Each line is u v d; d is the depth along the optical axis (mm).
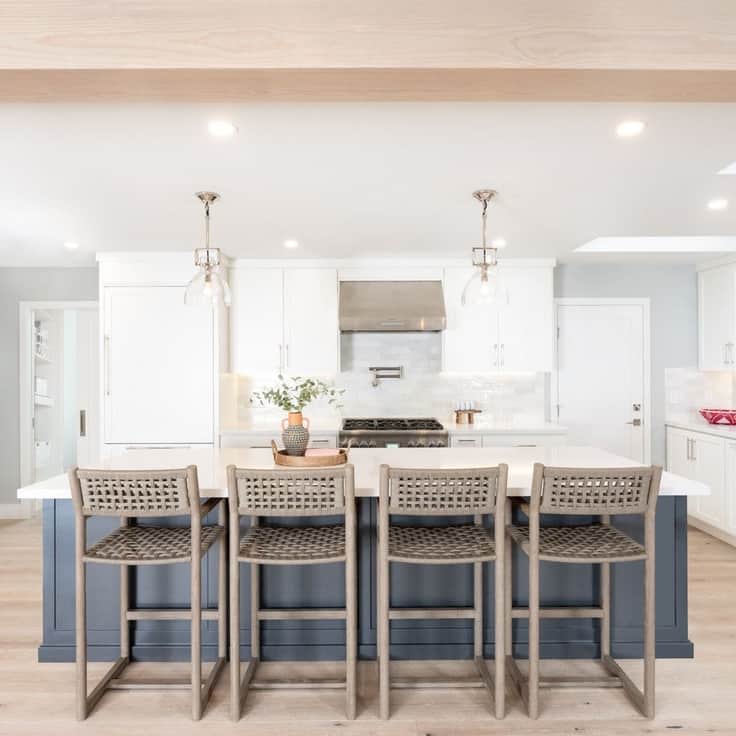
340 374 5305
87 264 5113
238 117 2186
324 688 2482
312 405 5305
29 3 1697
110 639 2732
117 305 4660
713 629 3021
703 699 2393
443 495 2246
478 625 2639
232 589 2254
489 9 1718
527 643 2729
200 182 2932
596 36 1725
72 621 2732
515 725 2219
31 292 5309
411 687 2494
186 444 4676
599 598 2725
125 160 2617
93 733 2180
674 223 3775
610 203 3330
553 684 2447
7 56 1693
